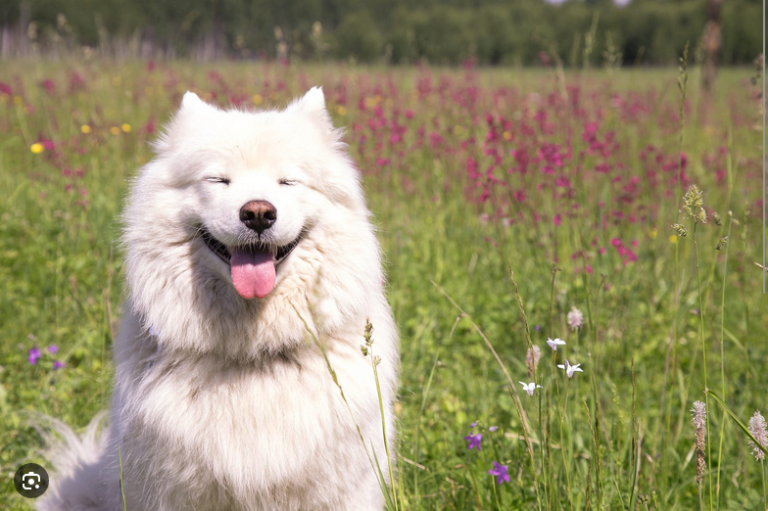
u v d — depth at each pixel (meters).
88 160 8.41
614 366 4.71
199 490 2.77
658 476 3.48
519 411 2.62
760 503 3.09
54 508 3.27
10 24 36.28
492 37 29.95
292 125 3.09
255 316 2.82
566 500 3.09
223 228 2.73
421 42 19.16
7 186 7.73
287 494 2.79
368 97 10.13
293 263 2.85
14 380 4.37
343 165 3.17
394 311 5.25
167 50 19.31
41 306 5.42
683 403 3.58
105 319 4.62
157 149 3.20
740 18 28.61
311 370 2.81
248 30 29.06
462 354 5.00
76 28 33.25
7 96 10.76
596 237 5.76
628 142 8.00
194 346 2.81
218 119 3.06
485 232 6.51
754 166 7.82
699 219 2.38
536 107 9.12
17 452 3.79
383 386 3.00
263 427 2.71
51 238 6.35
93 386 4.32
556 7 40.94
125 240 2.98
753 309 5.72
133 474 2.86
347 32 25.00
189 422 2.70
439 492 3.37
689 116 10.88
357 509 2.99
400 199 7.49
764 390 4.38
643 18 29.17
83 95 11.26
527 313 5.21
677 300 3.27
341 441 2.79
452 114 8.66
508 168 6.21
